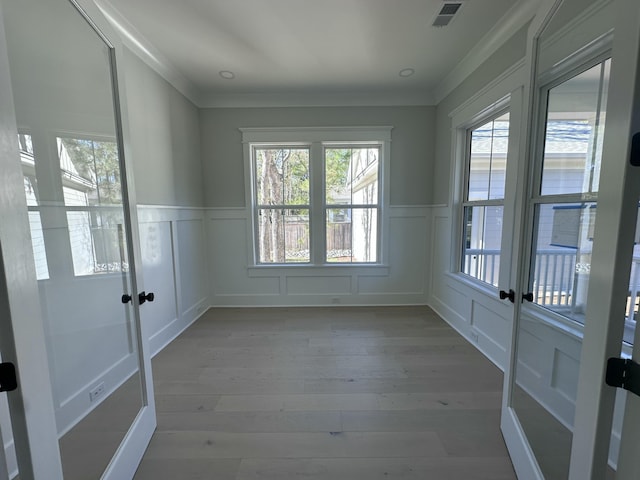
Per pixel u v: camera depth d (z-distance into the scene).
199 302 3.44
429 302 3.70
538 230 1.49
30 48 1.14
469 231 2.89
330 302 3.73
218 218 3.62
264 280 3.72
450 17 2.03
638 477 0.70
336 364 2.31
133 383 1.49
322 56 2.56
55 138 1.26
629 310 1.05
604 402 0.78
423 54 2.54
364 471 1.36
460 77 2.80
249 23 2.09
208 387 2.02
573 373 1.33
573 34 1.29
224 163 3.55
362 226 3.70
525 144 1.40
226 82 3.09
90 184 1.45
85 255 1.42
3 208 0.72
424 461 1.42
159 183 2.65
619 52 0.70
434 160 3.53
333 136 3.49
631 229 0.72
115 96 1.37
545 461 1.23
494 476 1.34
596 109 1.27
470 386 2.01
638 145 0.67
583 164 1.34
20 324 0.76
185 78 2.98
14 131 0.76
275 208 3.68
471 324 2.71
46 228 1.22
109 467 1.21
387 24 2.11
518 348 1.47
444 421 1.68
